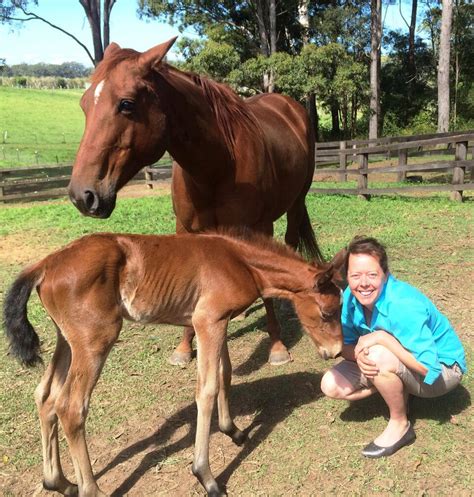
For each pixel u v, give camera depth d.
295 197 4.89
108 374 3.88
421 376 2.80
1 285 5.87
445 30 18.81
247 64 21.55
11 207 12.00
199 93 3.45
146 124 3.01
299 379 3.71
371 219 8.42
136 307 2.68
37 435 3.21
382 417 3.19
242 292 2.80
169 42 2.97
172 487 2.75
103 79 2.92
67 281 2.46
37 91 54.00
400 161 13.34
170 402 3.51
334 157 15.19
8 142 29.56
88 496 2.50
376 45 23.52
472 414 3.12
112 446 3.09
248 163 3.70
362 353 2.72
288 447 2.97
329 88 21.67
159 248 2.71
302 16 25.67
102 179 2.87
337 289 2.78
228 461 2.91
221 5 24.41
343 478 2.69
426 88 31.36
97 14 20.16
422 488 2.57
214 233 3.07
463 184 9.58
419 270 5.63
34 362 2.48
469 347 3.89
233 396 3.56
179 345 4.09
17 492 2.75
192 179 3.64
